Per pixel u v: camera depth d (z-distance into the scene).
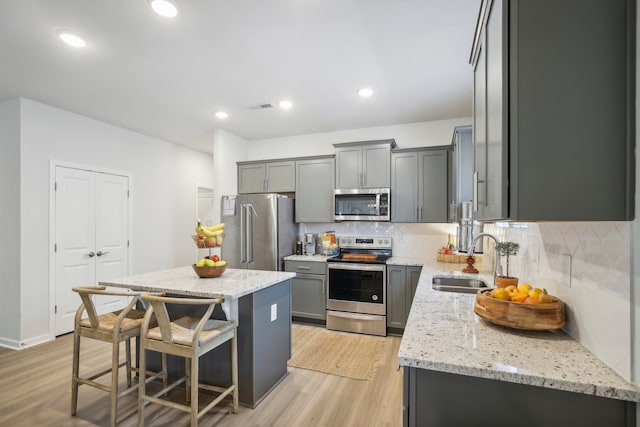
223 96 3.14
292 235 4.25
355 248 4.13
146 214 4.50
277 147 4.71
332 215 4.04
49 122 3.37
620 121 0.87
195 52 2.32
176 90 2.99
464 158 2.80
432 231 3.90
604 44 0.88
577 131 0.89
